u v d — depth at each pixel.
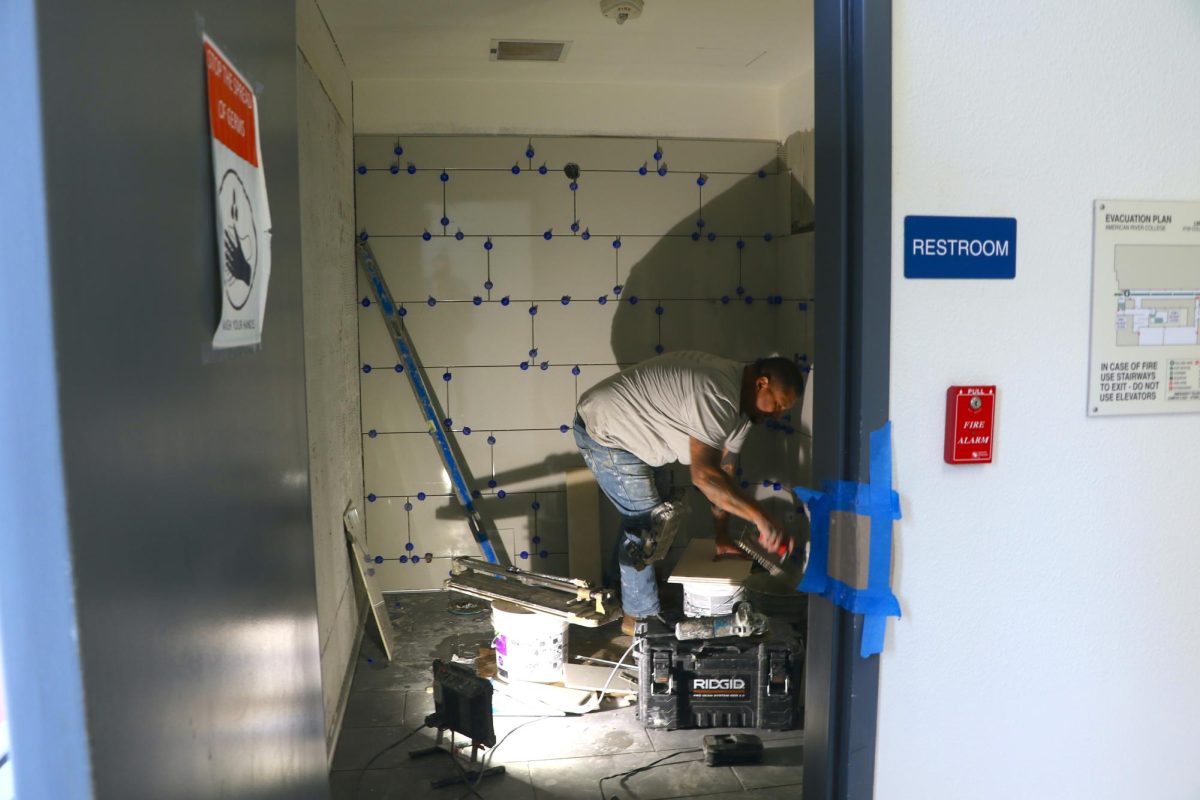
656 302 4.08
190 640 0.71
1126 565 1.55
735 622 2.83
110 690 0.56
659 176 4.03
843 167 1.39
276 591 1.01
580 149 3.97
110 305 0.57
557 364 4.06
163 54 0.67
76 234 0.53
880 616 1.46
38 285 0.50
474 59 3.59
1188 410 1.53
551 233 4.00
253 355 0.92
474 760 2.62
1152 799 1.63
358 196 3.88
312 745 1.21
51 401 0.51
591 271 4.04
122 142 0.60
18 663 0.53
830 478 1.48
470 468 4.07
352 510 3.50
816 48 1.44
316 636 1.28
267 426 0.98
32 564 0.52
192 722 0.71
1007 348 1.46
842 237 1.41
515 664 3.08
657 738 2.79
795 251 3.88
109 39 0.58
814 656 1.57
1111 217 1.46
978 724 1.54
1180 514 1.56
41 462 0.51
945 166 1.40
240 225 0.87
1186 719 1.62
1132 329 1.49
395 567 4.08
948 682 1.52
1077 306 1.47
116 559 0.58
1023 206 1.44
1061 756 1.58
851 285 1.42
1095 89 1.43
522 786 2.50
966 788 1.56
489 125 3.94
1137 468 1.53
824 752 1.54
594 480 4.05
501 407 4.05
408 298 3.96
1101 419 1.51
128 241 0.60
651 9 3.03
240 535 0.86
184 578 0.70
